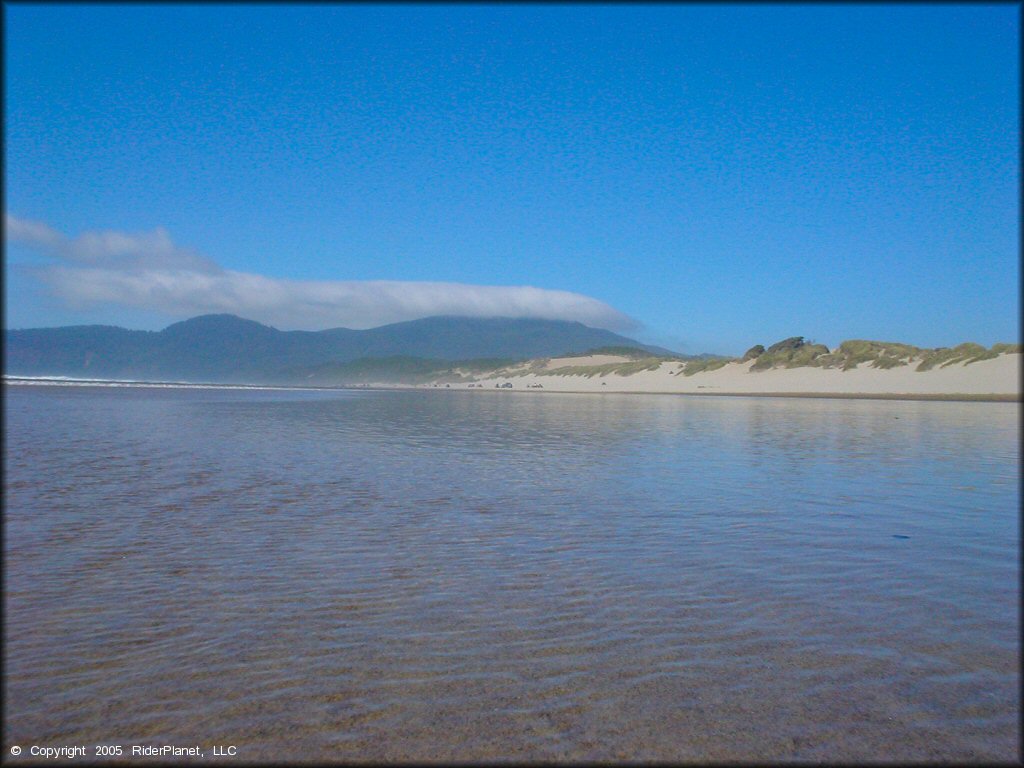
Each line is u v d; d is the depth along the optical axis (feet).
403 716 15.10
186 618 20.62
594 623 20.54
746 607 22.04
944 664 17.92
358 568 25.94
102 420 99.60
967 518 35.86
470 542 30.04
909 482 47.88
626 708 15.52
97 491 41.01
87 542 29.27
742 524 34.06
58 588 23.20
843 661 18.03
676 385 351.46
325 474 49.34
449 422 108.37
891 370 279.08
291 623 20.31
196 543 29.32
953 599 22.98
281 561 26.76
